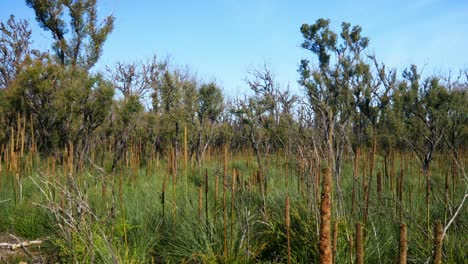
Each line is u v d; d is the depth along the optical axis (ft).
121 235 17.19
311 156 15.52
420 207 18.89
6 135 38.06
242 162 37.73
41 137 38.37
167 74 46.88
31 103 36.78
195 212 18.70
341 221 14.29
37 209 21.54
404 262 8.80
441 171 27.35
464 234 15.56
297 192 19.48
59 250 17.56
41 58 41.09
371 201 17.10
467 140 42.27
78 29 46.50
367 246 14.70
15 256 18.12
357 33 72.38
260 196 20.20
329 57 73.00
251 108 42.37
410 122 39.70
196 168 34.19
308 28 73.05
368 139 42.01
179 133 42.78
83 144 37.86
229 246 16.20
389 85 44.37
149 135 43.75
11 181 26.76
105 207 18.93
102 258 14.90
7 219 21.84
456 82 44.11
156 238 18.03
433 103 39.93
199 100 47.01
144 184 25.98
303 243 15.33
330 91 55.93
